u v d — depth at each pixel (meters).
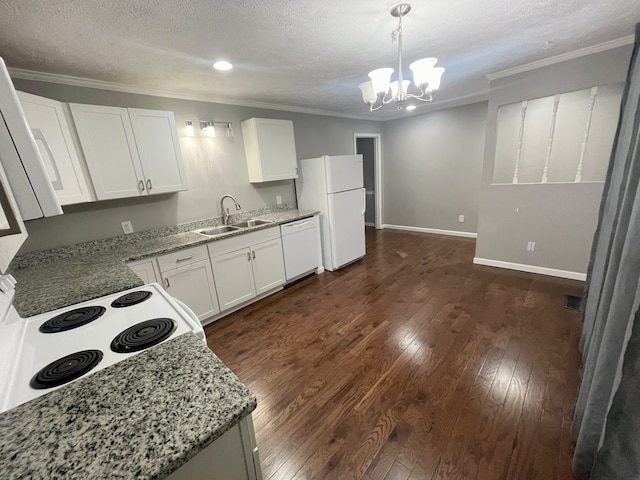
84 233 2.34
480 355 1.98
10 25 1.41
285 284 3.47
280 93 3.13
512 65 2.77
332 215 3.69
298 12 1.52
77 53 1.79
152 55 1.92
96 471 0.52
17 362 0.91
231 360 2.13
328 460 1.34
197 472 0.64
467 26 1.85
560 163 2.90
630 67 1.62
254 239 2.95
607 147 2.64
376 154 5.70
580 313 2.34
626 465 0.74
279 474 1.29
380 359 2.02
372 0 1.46
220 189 3.25
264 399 1.74
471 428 1.45
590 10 1.76
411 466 1.29
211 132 3.03
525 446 1.34
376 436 1.44
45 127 1.83
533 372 1.79
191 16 1.48
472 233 4.93
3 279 1.25
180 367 0.81
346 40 1.91
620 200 1.33
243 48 1.91
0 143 0.98
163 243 2.53
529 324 2.30
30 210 1.06
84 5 1.31
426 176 5.29
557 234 3.03
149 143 2.41
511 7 1.65
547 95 2.78
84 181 2.10
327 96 3.46
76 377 0.81
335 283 3.44
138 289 1.49
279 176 3.52
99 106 2.12
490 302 2.70
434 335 2.25
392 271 3.68
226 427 0.62
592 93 2.58
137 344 0.94
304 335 2.39
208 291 2.63
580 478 1.17
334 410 1.62
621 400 0.75
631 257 0.87
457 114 4.68
